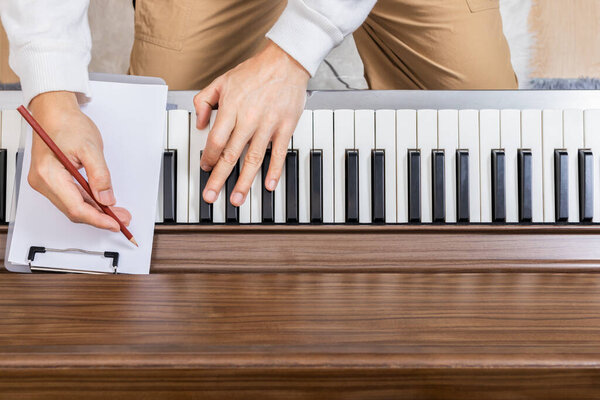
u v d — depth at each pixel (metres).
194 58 1.23
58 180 0.73
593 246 0.84
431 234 0.83
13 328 0.49
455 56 1.21
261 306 0.55
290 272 0.82
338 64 1.64
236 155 0.79
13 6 0.82
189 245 0.82
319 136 0.85
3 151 0.84
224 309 0.54
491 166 0.85
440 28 1.19
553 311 0.54
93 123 0.78
